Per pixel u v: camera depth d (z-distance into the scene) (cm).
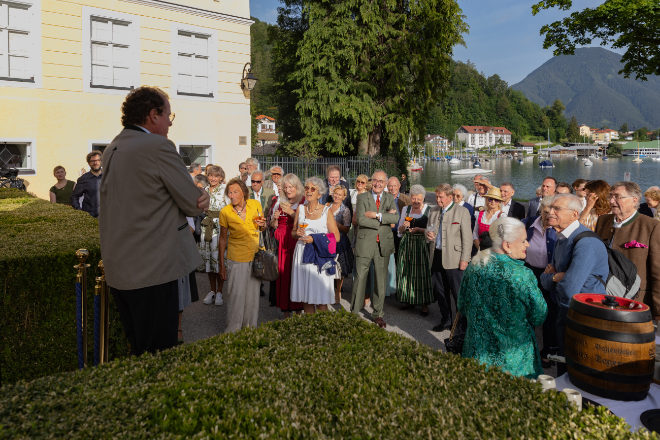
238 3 1459
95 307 312
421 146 2627
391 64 2306
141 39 1282
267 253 502
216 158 1455
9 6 1091
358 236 619
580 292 375
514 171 10794
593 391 302
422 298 648
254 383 195
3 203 571
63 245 339
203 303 686
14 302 307
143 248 254
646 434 169
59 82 1159
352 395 186
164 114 273
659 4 1622
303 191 608
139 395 182
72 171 1193
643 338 290
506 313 319
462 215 574
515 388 201
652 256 444
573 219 397
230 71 1463
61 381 193
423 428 166
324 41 2333
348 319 280
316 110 2339
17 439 151
